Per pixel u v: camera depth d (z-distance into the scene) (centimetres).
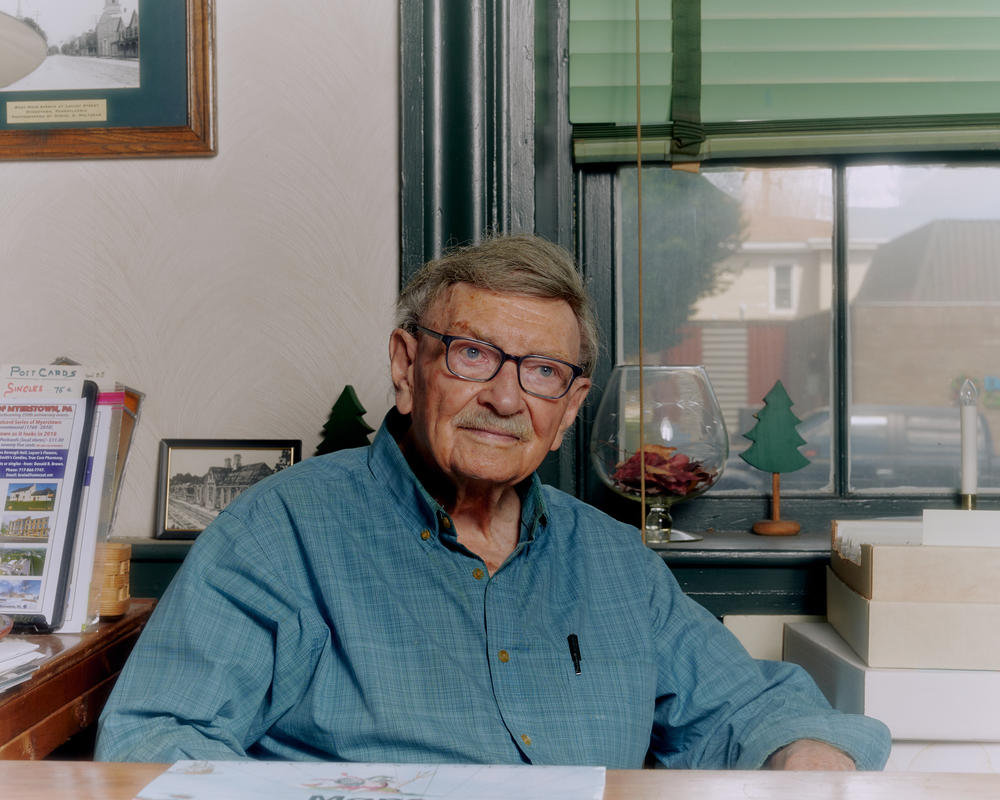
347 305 165
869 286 182
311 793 69
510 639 113
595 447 166
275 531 114
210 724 102
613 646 120
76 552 132
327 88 165
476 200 161
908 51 172
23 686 109
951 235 180
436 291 116
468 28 161
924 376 181
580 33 175
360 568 113
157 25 164
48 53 166
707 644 126
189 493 164
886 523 150
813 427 183
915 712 125
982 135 172
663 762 126
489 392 111
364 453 125
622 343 184
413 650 110
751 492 182
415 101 161
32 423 135
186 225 166
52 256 167
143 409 166
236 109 166
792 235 182
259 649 109
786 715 115
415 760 106
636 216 184
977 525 131
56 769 75
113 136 165
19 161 168
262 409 165
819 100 173
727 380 184
